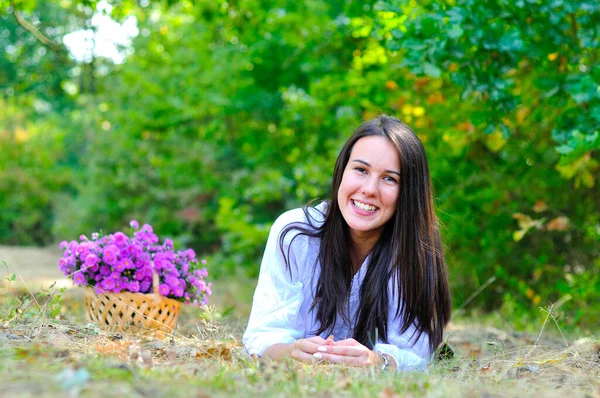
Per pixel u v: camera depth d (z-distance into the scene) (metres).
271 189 9.93
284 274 3.18
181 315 5.36
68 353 2.46
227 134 11.71
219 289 8.73
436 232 3.27
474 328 5.15
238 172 12.07
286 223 3.25
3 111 19.58
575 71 5.19
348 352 2.82
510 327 5.46
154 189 13.38
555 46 4.71
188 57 11.60
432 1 4.80
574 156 4.27
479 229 6.88
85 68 10.48
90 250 3.53
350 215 3.06
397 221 3.13
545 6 4.50
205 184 12.78
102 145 14.47
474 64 4.53
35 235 19.30
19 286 6.72
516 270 6.87
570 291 5.93
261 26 9.36
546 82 4.64
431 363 3.09
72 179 19.66
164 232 13.28
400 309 3.17
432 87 5.94
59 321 3.31
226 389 2.16
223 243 11.91
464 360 3.22
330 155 8.34
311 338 2.89
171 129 12.16
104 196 14.31
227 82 10.97
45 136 20.83
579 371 2.86
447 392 2.24
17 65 10.66
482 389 2.39
